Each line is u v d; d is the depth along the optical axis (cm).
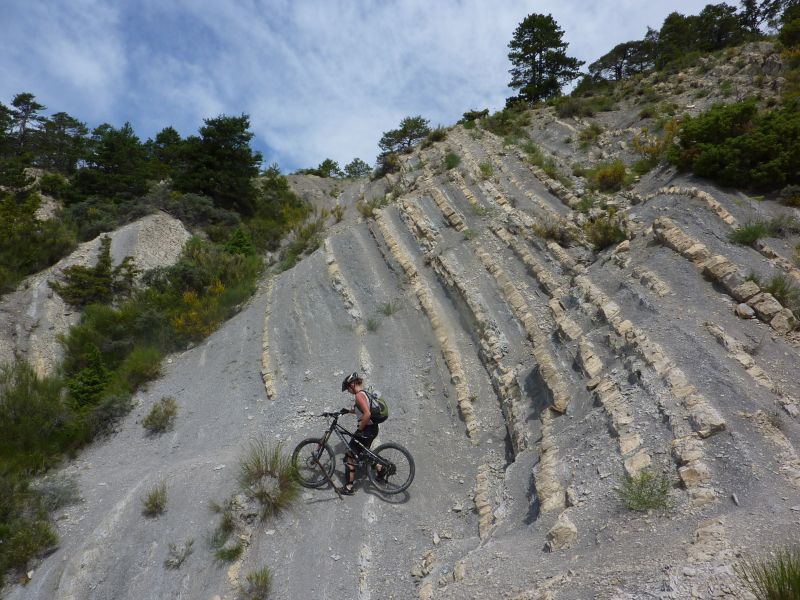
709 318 649
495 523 537
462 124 2336
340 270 1269
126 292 1463
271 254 1916
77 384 1014
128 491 708
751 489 386
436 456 716
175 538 587
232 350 1130
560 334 779
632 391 563
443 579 449
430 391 866
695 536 346
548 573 374
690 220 879
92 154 2252
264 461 675
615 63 4072
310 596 493
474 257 1153
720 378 527
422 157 2027
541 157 1606
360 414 629
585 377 657
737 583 276
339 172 3841
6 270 1396
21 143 3488
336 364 978
